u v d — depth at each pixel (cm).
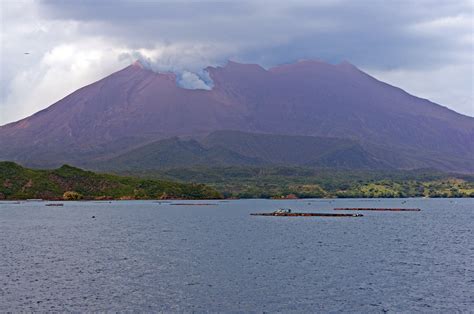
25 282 10344
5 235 19412
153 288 9894
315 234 19762
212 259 13288
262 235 19375
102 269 11800
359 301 9056
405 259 13362
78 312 8369
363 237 18712
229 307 8706
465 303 8944
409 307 8725
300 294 9506
